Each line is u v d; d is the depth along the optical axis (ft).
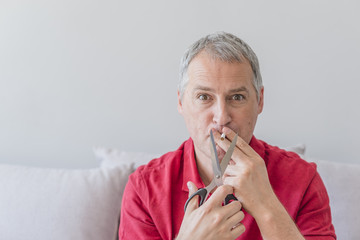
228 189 2.88
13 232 4.75
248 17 5.96
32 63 6.13
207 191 2.94
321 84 5.98
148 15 6.02
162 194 3.51
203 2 5.97
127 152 5.55
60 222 4.76
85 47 6.09
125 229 3.58
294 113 6.05
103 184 4.98
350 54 5.92
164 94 6.10
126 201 3.63
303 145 5.49
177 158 3.67
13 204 4.84
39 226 4.75
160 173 3.65
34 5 6.06
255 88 3.18
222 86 3.00
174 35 6.02
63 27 6.07
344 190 4.94
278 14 5.93
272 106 6.07
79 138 6.19
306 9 5.90
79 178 5.04
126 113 6.15
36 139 6.20
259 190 2.92
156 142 6.16
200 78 3.03
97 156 5.67
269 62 6.00
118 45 6.07
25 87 6.17
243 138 3.16
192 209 2.98
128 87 6.12
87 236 4.76
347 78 5.96
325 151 6.08
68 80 6.14
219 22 5.98
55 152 6.21
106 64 6.10
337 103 6.00
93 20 6.06
